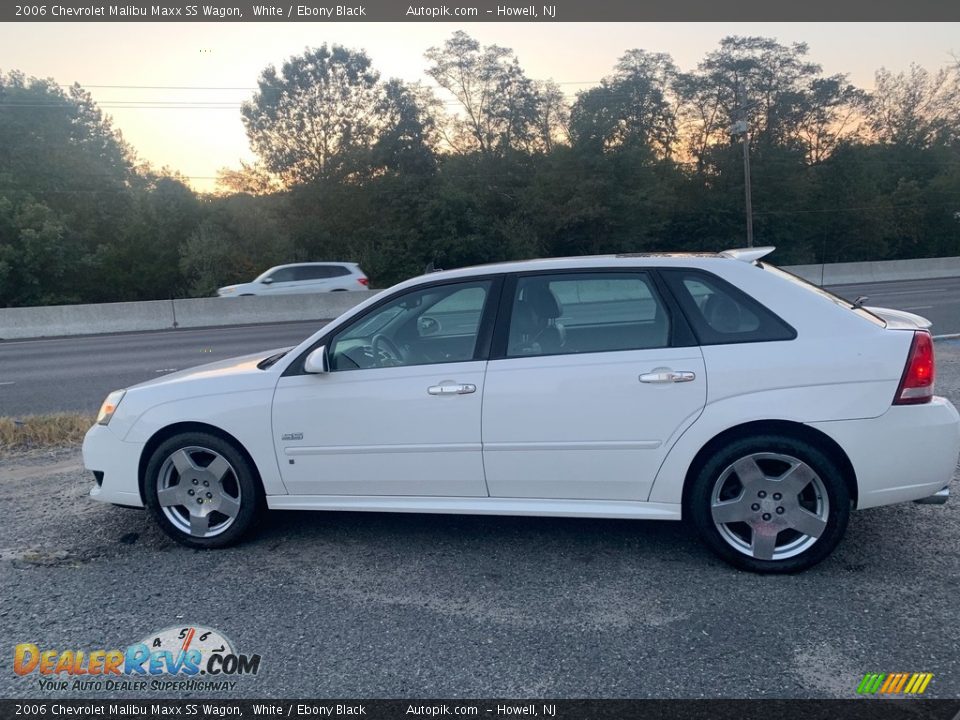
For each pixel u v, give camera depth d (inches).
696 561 156.9
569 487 154.6
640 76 1947.6
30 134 1594.5
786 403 143.6
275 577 155.2
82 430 282.0
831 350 144.1
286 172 1859.0
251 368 174.1
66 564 163.3
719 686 113.7
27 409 375.6
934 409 143.6
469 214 1688.0
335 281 977.5
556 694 113.1
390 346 167.3
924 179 2177.7
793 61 2060.8
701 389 146.1
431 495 161.0
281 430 162.7
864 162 2082.9
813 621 131.1
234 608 142.2
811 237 2049.7
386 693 114.7
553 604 140.6
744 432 147.4
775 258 1945.1
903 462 142.7
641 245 1788.9
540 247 1769.2
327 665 122.6
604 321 155.0
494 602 142.2
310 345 165.2
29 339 796.0
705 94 2032.5
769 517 147.9
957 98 2175.2
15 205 1488.7
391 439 158.6
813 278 1229.7
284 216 1768.0
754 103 1998.0
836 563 153.4
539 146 1937.7
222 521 172.7
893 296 860.6
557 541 170.2
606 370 149.6
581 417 150.3
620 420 149.2
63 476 229.3
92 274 1517.0
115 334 812.6
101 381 460.1
